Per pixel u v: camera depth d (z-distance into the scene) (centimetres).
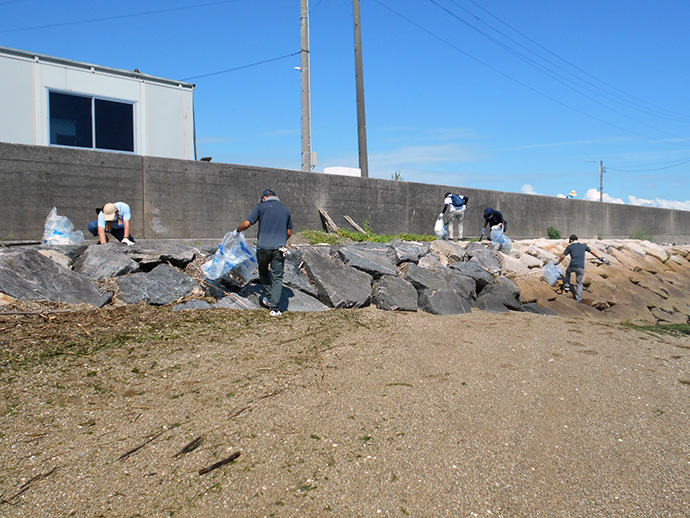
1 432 356
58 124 1060
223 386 444
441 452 366
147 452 347
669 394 509
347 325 651
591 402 474
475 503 315
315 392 446
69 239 805
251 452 351
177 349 516
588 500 325
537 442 391
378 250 991
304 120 1562
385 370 511
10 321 531
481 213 1658
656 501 327
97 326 551
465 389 478
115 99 1125
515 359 581
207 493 310
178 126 1216
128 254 711
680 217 2753
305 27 1559
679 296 1616
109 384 434
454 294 848
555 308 1142
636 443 401
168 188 960
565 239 1867
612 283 1438
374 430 389
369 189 1320
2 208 788
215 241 1013
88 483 316
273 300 655
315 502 307
